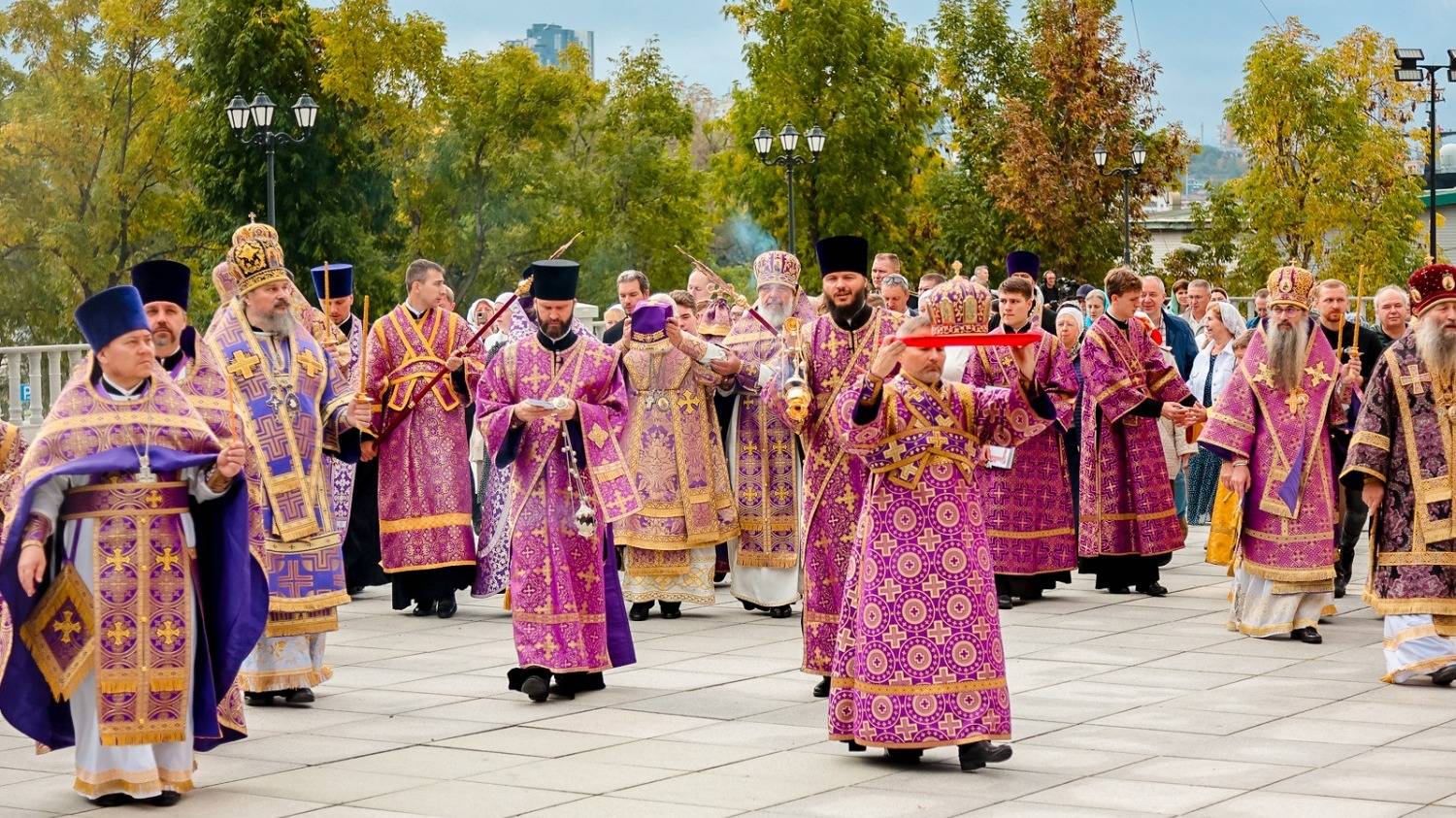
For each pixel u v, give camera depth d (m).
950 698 7.15
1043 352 11.93
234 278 9.05
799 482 11.80
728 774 7.26
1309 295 10.45
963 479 7.26
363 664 10.15
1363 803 6.61
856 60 51.38
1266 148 46.19
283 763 7.62
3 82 57.19
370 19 49.56
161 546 7.03
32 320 52.22
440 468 11.86
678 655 10.25
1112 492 12.45
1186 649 10.19
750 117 52.09
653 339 11.73
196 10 49.59
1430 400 9.14
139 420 7.00
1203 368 15.73
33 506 6.88
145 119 53.38
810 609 8.52
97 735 6.93
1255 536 10.51
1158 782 6.99
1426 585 9.07
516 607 9.02
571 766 7.46
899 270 13.55
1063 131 46.94
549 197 55.44
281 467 8.88
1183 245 58.56
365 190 51.91
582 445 9.06
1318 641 10.39
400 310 11.89
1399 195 45.84
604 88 57.12
